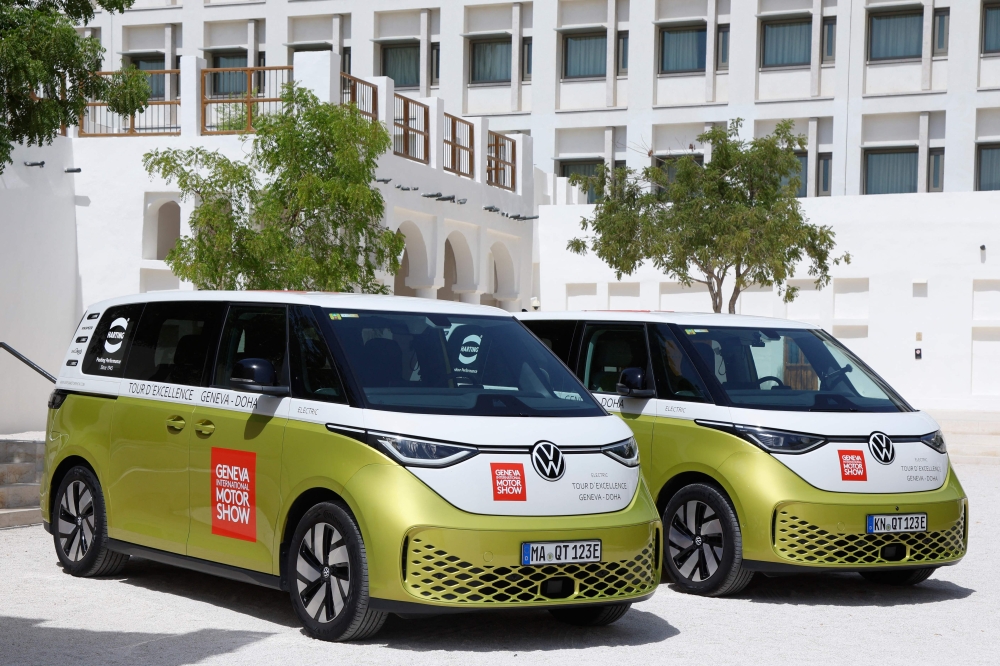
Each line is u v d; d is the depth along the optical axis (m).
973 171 39.09
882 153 40.56
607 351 9.26
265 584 6.89
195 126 20.03
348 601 6.37
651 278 32.00
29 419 20.17
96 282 20.61
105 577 8.35
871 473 8.13
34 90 13.59
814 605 8.18
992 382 30.42
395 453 6.32
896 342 31.08
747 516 8.01
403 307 7.35
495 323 7.60
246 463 7.01
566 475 6.56
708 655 6.59
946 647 7.02
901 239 31.02
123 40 46.72
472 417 6.57
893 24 40.38
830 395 8.73
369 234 16.73
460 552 6.20
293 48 45.59
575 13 43.56
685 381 8.67
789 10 40.91
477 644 6.65
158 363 7.88
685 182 24.58
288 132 16.27
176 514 7.49
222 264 15.72
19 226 19.69
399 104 22.81
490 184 26.97
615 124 42.56
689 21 41.62
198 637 6.65
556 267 32.75
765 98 41.28
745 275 24.16
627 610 7.47
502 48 44.25
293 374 6.97
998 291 30.33
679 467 8.45
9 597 7.64
